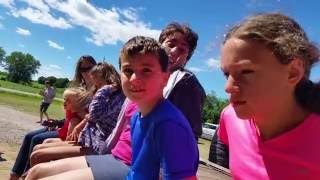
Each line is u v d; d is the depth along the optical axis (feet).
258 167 1.35
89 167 2.55
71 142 3.64
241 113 1.23
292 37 1.15
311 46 1.19
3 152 6.53
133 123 2.20
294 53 1.14
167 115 1.96
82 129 3.65
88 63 4.56
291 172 1.28
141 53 2.05
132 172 2.13
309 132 1.26
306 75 1.26
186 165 1.89
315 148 1.24
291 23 1.20
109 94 3.47
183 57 2.92
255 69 1.16
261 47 1.15
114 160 2.58
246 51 1.16
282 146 1.29
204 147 16.05
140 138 2.09
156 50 2.08
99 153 3.28
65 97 4.09
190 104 2.66
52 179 2.41
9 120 13.15
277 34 1.15
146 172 2.04
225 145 1.82
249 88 1.17
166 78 2.14
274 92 1.18
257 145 1.36
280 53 1.14
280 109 1.23
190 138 1.95
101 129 3.41
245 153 1.40
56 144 3.61
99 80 3.96
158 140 1.95
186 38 2.92
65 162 2.69
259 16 1.21
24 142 4.36
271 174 1.31
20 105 24.90
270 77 1.16
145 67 2.04
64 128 4.22
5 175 4.88
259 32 1.14
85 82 4.62
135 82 2.02
